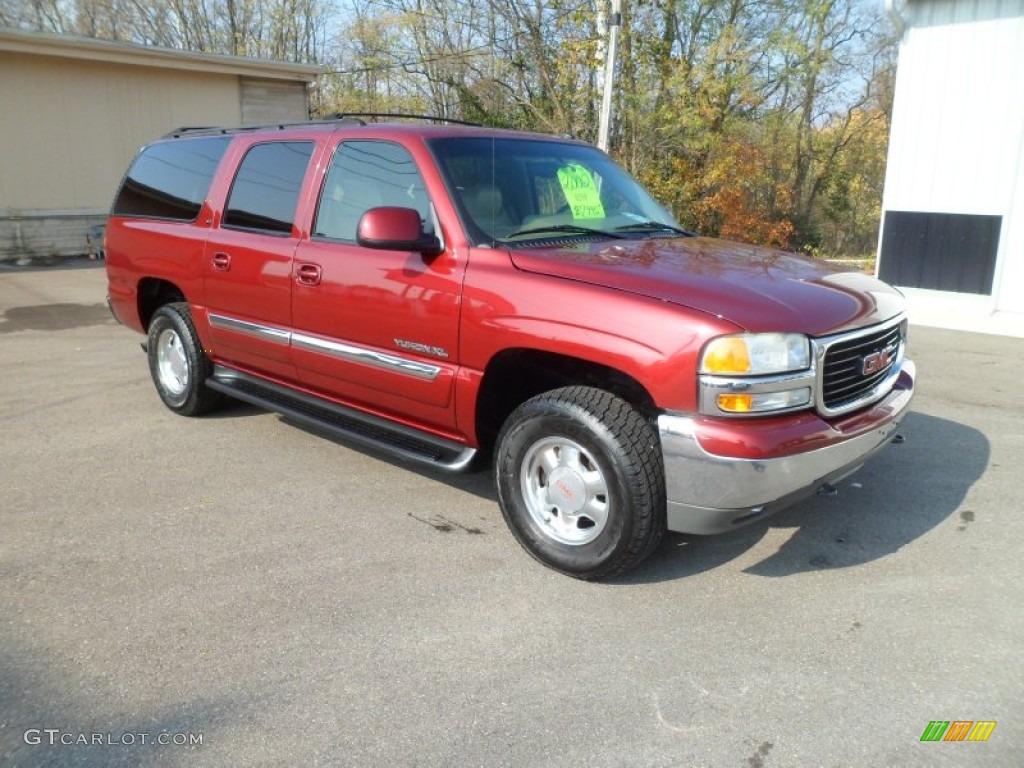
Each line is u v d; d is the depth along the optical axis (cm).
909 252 1034
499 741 253
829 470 325
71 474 470
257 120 1728
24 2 3059
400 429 423
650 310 316
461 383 374
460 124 481
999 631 315
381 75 2508
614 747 251
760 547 385
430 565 366
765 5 2011
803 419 319
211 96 1644
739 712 268
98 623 315
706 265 367
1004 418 580
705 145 1894
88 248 1530
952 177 987
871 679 285
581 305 331
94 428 554
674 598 339
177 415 583
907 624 320
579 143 486
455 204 382
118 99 1522
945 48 963
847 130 2512
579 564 346
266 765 243
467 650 301
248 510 423
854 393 350
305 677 284
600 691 278
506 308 351
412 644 304
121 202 604
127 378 685
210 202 514
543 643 306
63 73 1450
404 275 389
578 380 375
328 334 434
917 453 508
